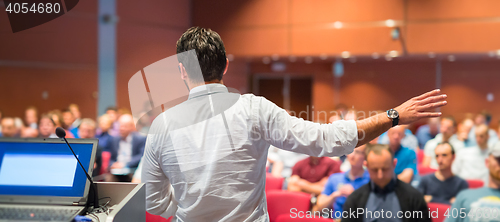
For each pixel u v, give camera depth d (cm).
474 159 350
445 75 653
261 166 118
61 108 527
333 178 286
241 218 116
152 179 125
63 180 114
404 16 602
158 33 623
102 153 385
